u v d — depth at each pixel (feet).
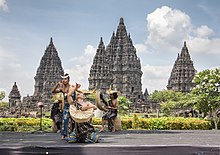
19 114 235.61
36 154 24.43
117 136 38.37
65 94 31.96
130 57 377.91
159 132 48.78
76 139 28.58
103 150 24.31
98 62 363.15
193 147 24.93
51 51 472.44
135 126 83.15
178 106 248.11
